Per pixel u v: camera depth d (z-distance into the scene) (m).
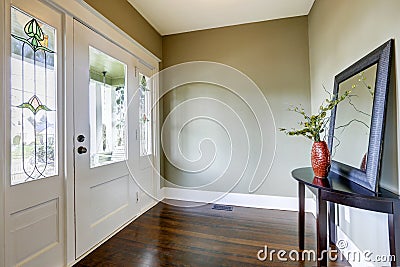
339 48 1.95
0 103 1.29
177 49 3.39
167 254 1.88
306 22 2.91
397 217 1.15
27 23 1.46
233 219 2.62
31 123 1.49
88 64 1.98
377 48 1.39
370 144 1.36
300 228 1.94
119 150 2.44
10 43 1.35
